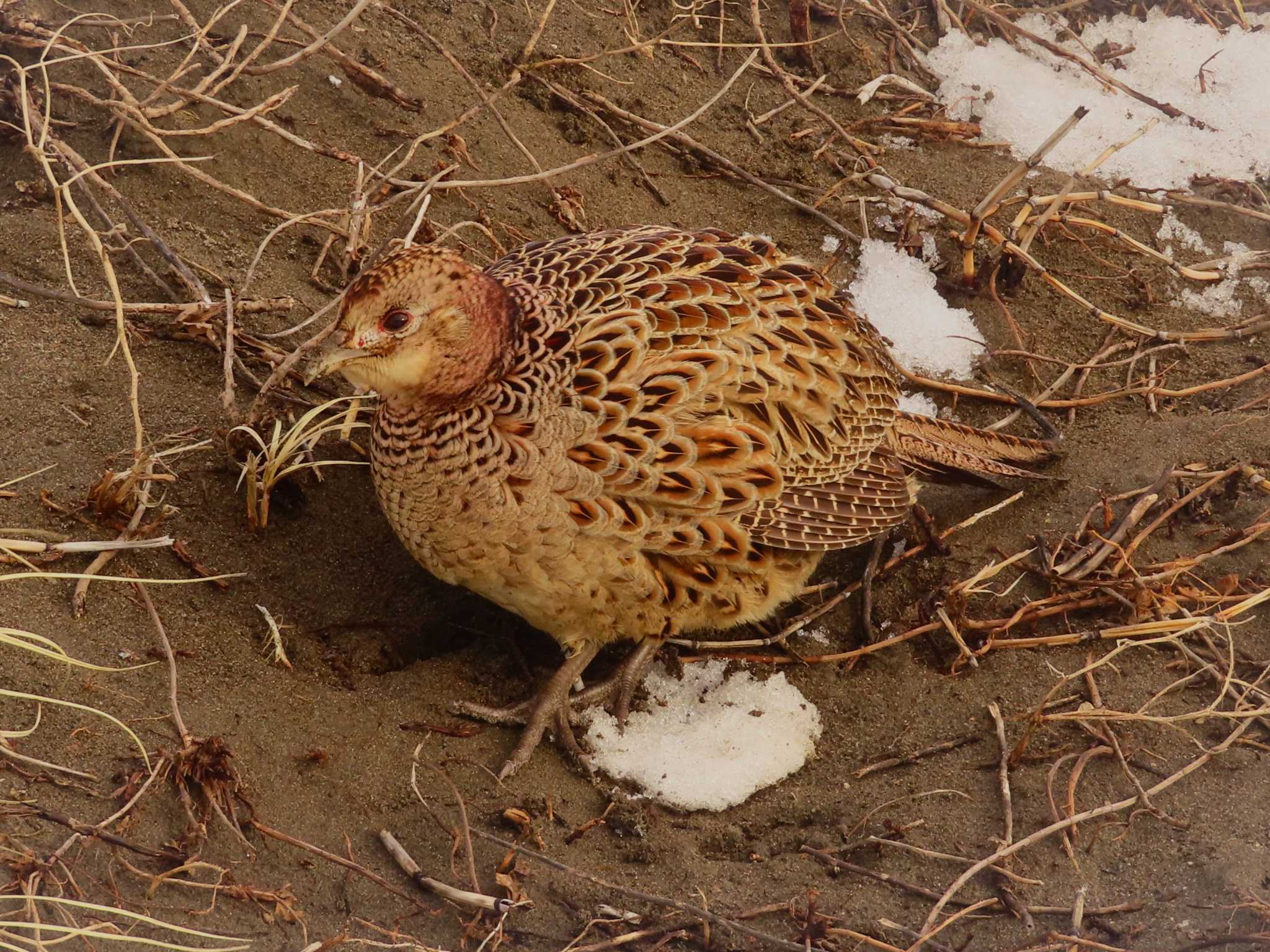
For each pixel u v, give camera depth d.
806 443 8.09
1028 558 8.97
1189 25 13.12
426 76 10.77
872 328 9.08
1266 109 12.32
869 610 8.70
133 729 6.91
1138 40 13.08
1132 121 12.27
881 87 12.30
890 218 11.21
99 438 8.12
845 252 10.94
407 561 8.47
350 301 7.03
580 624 7.78
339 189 9.91
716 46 11.97
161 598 7.66
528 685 8.11
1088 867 7.19
